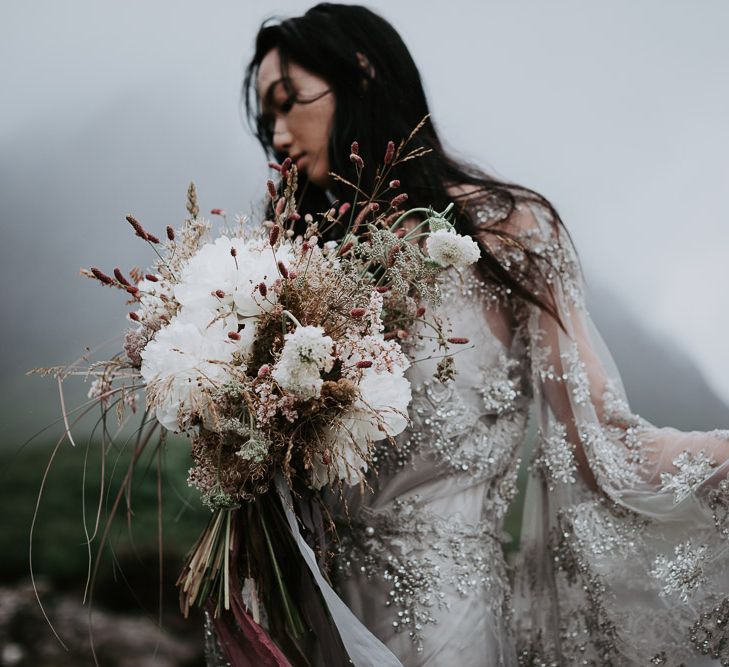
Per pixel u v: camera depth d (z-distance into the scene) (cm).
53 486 414
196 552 170
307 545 163
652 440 191
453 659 178
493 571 190
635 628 190
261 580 168
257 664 162
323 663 192
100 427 423
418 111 213
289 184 172
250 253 163
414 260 167
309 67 207
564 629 202
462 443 185
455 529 185
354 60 206
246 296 156
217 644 196
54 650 379
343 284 162
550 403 199
